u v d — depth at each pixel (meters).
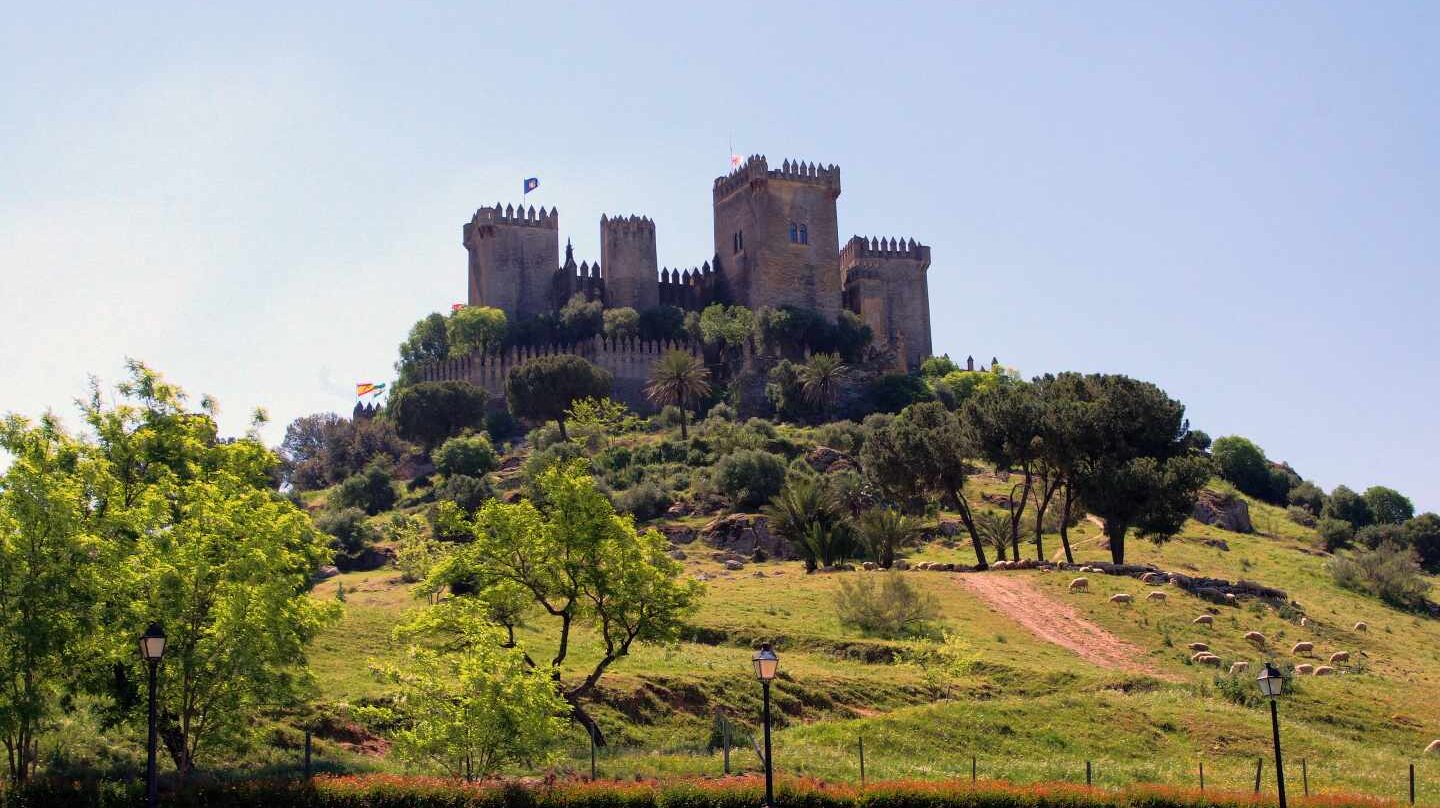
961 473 101.81
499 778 43.12
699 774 44.81
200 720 45.84
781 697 58.19
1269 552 129.12
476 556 51.47
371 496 149.62
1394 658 80.56
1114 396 101.06
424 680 42.97
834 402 179.50
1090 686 63.50
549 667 44.50
